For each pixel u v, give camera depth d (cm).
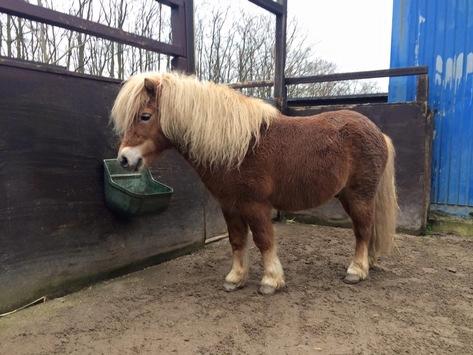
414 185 393
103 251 269
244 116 224
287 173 233
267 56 1080
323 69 1373
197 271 292
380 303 230
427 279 271
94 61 727
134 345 186
